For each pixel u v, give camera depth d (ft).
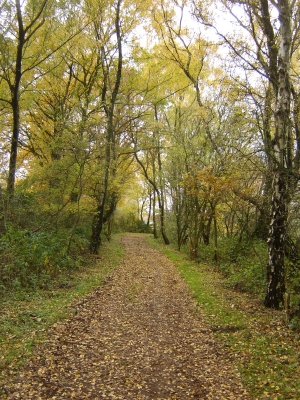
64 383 16.10
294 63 43.16
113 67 63.67
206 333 24.75
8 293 29.14
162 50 61.87
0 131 63.41
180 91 72.90
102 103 53.31
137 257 69.41
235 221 77.41
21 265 32.63
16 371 16.49
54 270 38.81
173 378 17.57
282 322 26.11
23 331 21.57
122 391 15.94
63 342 21.04
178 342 22.94
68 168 48.19
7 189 43.04
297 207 31.27
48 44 50.55
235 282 41.11
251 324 26.20
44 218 50.42
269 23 34.55
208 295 36.27
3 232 38.04
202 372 18.34
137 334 24.06
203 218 70.59
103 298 33.30
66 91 66.28
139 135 65.98
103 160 52.65
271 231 30.89
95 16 52.85
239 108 40.96
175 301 34.32
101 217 62.95
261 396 15.53
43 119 69.92
